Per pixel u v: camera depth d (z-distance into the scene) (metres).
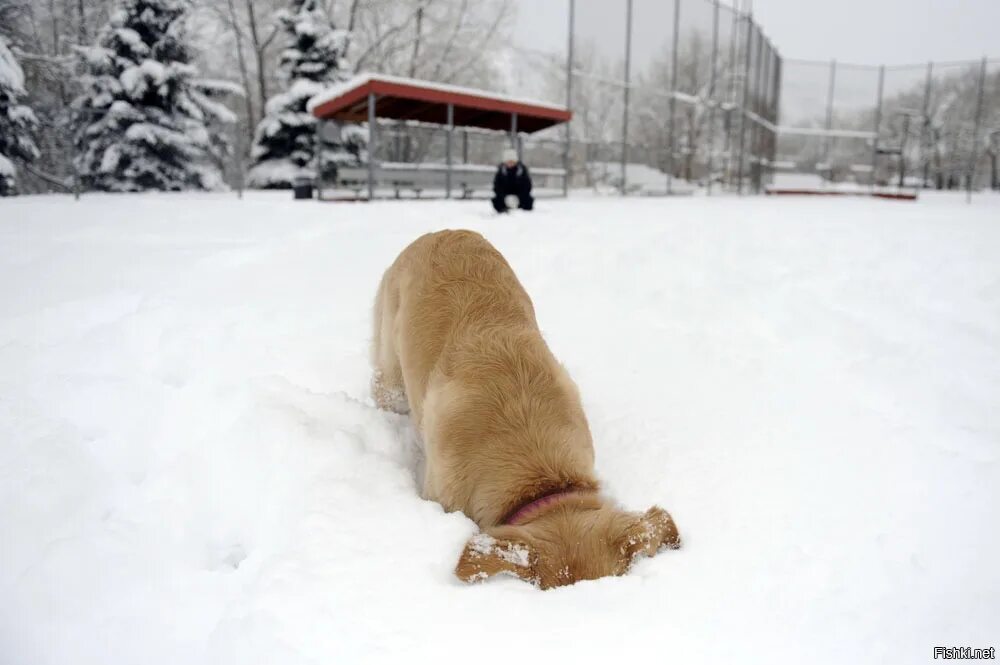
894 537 2.14
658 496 2.50
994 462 2.57
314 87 25.45
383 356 3.22
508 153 10.69
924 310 4.70
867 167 28.20
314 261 5.97
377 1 32.22
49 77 21.62
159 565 2.06
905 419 3.11
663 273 5.62
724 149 22.36
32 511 2.23
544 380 2.49
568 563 1.88
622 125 19.19
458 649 1.63
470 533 2.15
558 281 5.36
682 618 1.75
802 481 2.53
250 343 3.97
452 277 2.89
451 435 2.36
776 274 5.66
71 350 3.72
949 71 28.09
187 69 20.94
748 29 21.67
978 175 29.33
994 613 1.80
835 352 3.95
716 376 3.62
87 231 7.59
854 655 1.65
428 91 14.20
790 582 1.93
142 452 2.82
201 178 21.89
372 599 1.80
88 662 1.69
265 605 1.78
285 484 2.45
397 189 15.23
